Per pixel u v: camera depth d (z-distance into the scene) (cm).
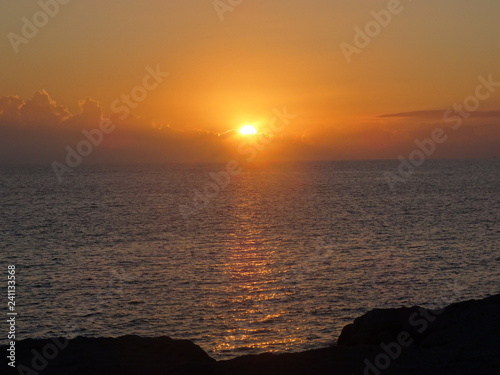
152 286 4194
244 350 2786
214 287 4153
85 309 3588
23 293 4025
